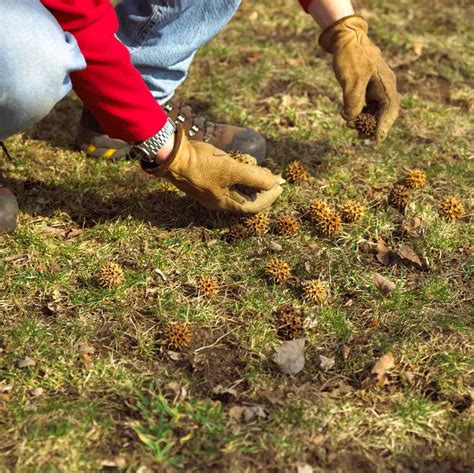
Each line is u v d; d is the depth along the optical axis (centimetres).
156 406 138
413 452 135
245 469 132
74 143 183
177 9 163
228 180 157
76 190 174
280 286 157
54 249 161
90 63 145
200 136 173
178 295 155
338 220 164
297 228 166
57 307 152
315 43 219
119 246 163
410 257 160
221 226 166
